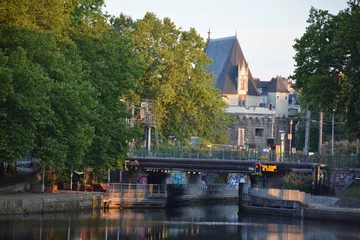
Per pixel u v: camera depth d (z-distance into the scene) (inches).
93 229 3570.4
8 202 3784.5
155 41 6658.5
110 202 4658.0
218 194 6058.1
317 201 4589.1
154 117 6210.6
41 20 4025.6
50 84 3710.6
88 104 4037.9
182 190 5418.3
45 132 3821.4
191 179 6658.5
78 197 4296.3
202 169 5103.3
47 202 4010.8
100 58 4606.3
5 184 4261.8
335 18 4776.1
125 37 4857.3
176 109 6732.3
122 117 4783.5
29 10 3959.2
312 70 4793.3
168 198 5108.3
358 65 4598.9
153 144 6491.1
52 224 3609.7
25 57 3649.1
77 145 3959.2
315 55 4776.1
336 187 4901.6
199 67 6909.5
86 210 4357.8
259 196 4763.8
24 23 3821.4
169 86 6486.2
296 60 4842.5
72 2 4488.2
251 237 3597.4
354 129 4616.1
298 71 4837.6
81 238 3294.8
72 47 4288.9
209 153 5265.8
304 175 5024.6
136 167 5206.7
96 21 4815.5
